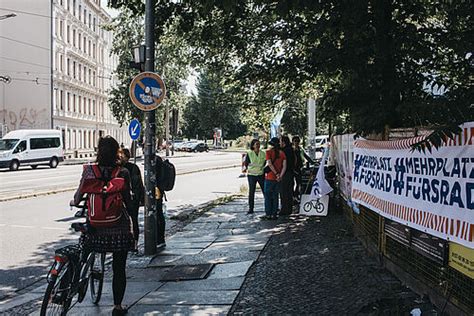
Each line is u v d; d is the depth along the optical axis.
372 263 7.49
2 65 53.88
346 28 8.24
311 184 13.84
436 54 7.96
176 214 14.70
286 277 7.09
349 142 10.14
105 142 5.77
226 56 13.78
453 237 4.88
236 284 6.97
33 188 22.39
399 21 8.34
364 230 8.69
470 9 7.11
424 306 5.41
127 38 51.28
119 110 53.81
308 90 13.72
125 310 5.92
